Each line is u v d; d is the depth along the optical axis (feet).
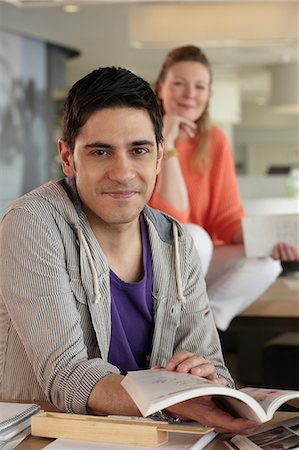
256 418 4.19
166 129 10.61
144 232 5.67
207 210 11.18
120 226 5.40
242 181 27.96
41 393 5.46
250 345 13.64
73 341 5.08
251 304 11.05
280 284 12.95
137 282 5.57
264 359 13.29
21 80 29.66
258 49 32.12
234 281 10.48
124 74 5.07
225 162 11.12
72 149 5.27
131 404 4.62
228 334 15.02
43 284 5.15
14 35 28.99
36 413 4.80
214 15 16.15
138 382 4.40
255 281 10.50
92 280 5.34
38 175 31.22
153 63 34.83
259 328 11.10
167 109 11.03
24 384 5.49
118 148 5.02
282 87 36.40
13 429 4.45
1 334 5.61
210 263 10.77
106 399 4.72
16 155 29.94
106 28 27.14
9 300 5.24
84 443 4.30
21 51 29.45
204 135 10.99
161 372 4.64
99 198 5.13
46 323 5.09
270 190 27.86
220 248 10.91
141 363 5.71
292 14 16.05
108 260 5.51
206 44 16.88
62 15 25.22
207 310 5.94
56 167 32.60
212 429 4.24
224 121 42.22
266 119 54.70
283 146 56.29
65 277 5.28
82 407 4.83
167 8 16.25
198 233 10.09
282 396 4.41
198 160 10.98
